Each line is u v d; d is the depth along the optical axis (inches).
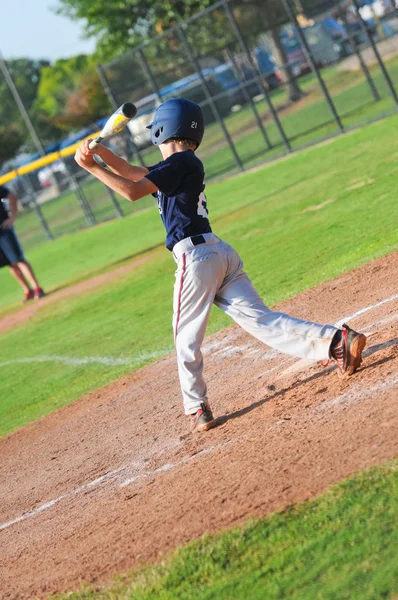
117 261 1565.0
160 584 313.6
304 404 450.9
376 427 370.0
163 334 882.8
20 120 6417.3
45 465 578.6
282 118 2202.3
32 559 409.4
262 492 356.2
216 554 317.4
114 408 655.8
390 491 305.9
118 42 3718.0
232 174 1973.4
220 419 491.8
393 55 2059.5
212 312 867.4
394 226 888.9
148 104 2201.0
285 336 460.1
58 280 1644.9
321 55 2052.2
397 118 1684.3
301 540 301.4
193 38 2032.5
